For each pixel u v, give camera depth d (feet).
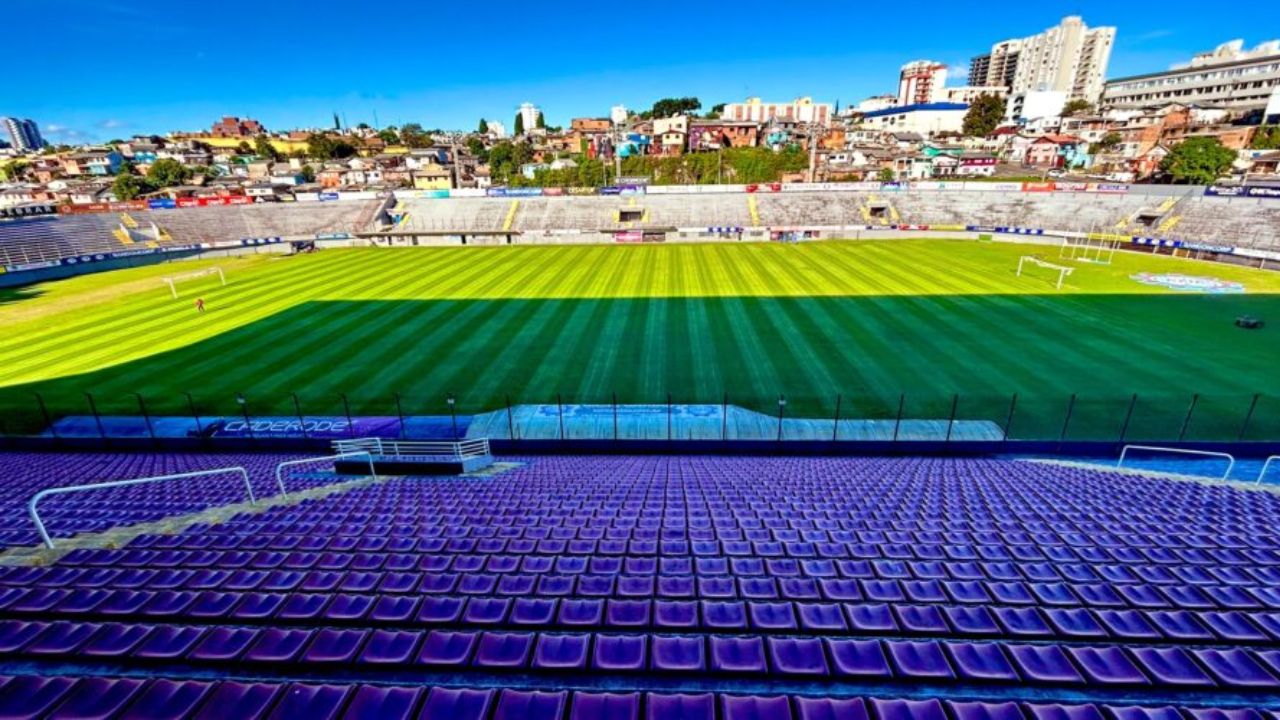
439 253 229.86
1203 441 72.84
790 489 51.37
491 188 280.51
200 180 426.92
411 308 143.23
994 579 25.26
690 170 351.87
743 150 370.53
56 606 20.35
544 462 72.69
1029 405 87.15
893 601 22.24
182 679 15.53
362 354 111.96
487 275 183.73
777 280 167.73
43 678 14.46
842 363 103.71
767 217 261.03
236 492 52.42
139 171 472.03
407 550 30.48
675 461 72.33
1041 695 15.23
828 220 256.93
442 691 14.55
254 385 98.68
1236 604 21.30
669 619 19.61
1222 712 13.92
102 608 20.30
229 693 14.12
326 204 269.64
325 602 20.76
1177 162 279.90
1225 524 38.09
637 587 23.89
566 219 264.11
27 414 88.07
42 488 53.57
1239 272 169.58
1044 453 75.05
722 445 78.23
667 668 16.22
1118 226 216.33
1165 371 97.45
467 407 90.79
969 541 32.24
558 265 198.90
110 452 77.66
